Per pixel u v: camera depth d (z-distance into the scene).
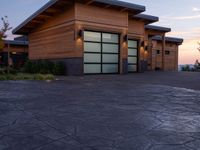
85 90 7.75
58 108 4.78
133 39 21.25
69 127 3.44
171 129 3.37
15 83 10.24
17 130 3.27
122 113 4.36
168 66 30.66
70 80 11.94
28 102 5.45
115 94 6.85
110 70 18.00
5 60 27.73
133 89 8.09
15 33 22.16
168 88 8.39
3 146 2.67
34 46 21.53
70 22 16.11
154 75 16.38
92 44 16.94
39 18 19.00
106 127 3.45
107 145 2.72
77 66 15.76
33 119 3.88
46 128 3.38
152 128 3.41
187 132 3.23
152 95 6.68
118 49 18.41
